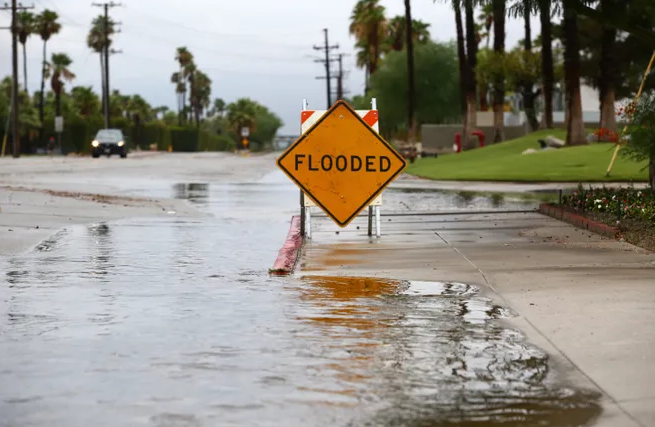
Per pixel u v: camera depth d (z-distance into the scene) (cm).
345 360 978
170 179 5309
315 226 2495
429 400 833
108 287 1443
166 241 2109
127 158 10106
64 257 1800
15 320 1173
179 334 1098
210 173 6184
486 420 777
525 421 775
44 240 2078
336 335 1100
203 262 1758
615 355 998
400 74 14425
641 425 767
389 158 2002
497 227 2427
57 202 3034
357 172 2005
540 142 7425
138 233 2273
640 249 1906
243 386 873
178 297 1356
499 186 4888
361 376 913
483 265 1705
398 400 832
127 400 825
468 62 9650
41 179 4959
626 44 8106
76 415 780
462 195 4041
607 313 1223
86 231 2298
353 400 831
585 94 10931
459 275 1588
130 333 1101
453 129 11050
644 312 1224
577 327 1140
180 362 962
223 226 2492
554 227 2403
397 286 1474
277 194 3975
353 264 1734
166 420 769
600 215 2436
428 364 962
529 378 909
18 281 1494
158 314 1222
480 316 1223
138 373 916
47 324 1149
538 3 3659
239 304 1302
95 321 1171
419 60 14375
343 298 1359
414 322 1181
